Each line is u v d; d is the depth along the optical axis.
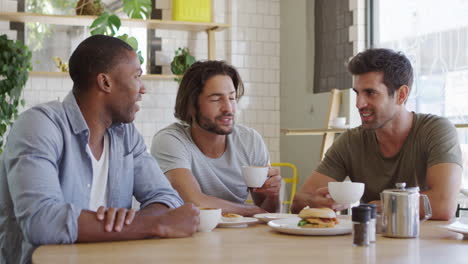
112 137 1.88
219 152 2.45
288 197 5.72
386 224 1.57
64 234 1.44
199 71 2.37
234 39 5.74
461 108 3.96
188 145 2.39
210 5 5.45
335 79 5.10
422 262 1.19
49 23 5.21
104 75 1.75
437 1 4.17
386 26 4.70
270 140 5.87
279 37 5.90
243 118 5.77
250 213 2.19
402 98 2.35
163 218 1.56
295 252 1.32
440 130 2.29
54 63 5.24
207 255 1.28
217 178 2.41
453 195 2.13
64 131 1.70
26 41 5.18
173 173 2.30
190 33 5.63
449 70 4.06
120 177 1.90
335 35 5.12
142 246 1.41
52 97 5.27
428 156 2.30
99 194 1.85
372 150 2.48
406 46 4.46
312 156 5.36
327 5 5.22
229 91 2.36
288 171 5.77
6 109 4.59
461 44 3.96
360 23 4.84
